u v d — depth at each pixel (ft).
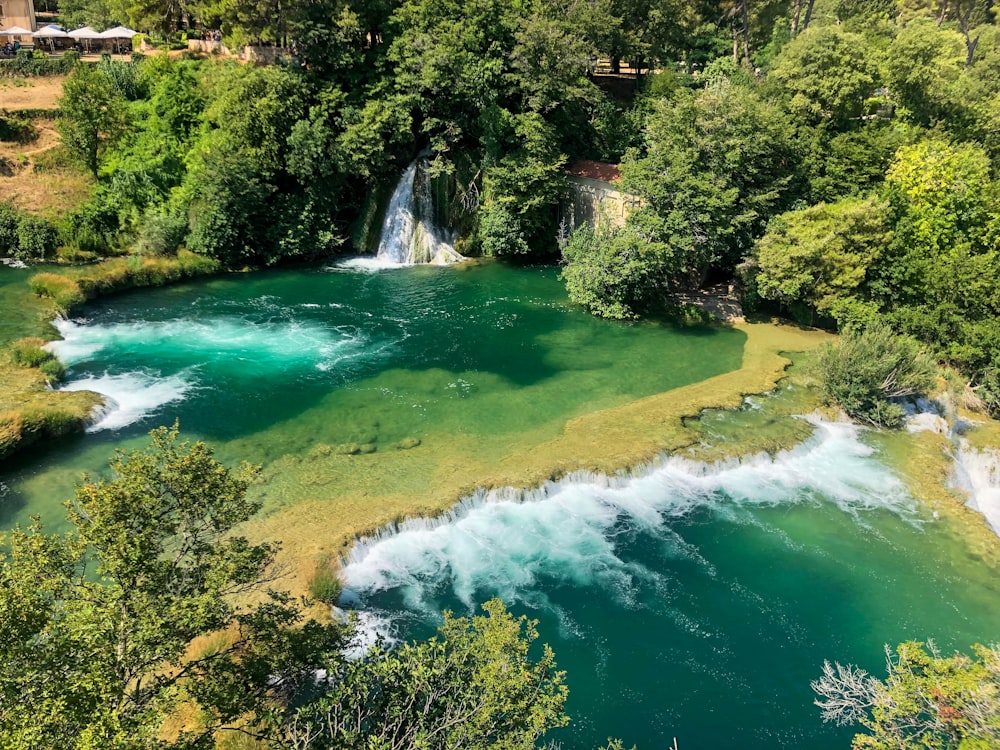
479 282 211.20
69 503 63.26
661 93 252.42
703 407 142.00
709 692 84.84
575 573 101.71
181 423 130.11
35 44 307.99
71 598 52.19
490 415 137.90
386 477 115.85
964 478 131.13
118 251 201.57
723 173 184.03
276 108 204.54
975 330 148.97
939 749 58.44
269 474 115.55
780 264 172.35
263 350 161.38
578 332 178.60
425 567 100.58
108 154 215.31
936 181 170.81
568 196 226.17
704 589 100.27
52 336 157.58
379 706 59.06
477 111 226.38
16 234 193.26
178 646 52.19
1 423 117.70
